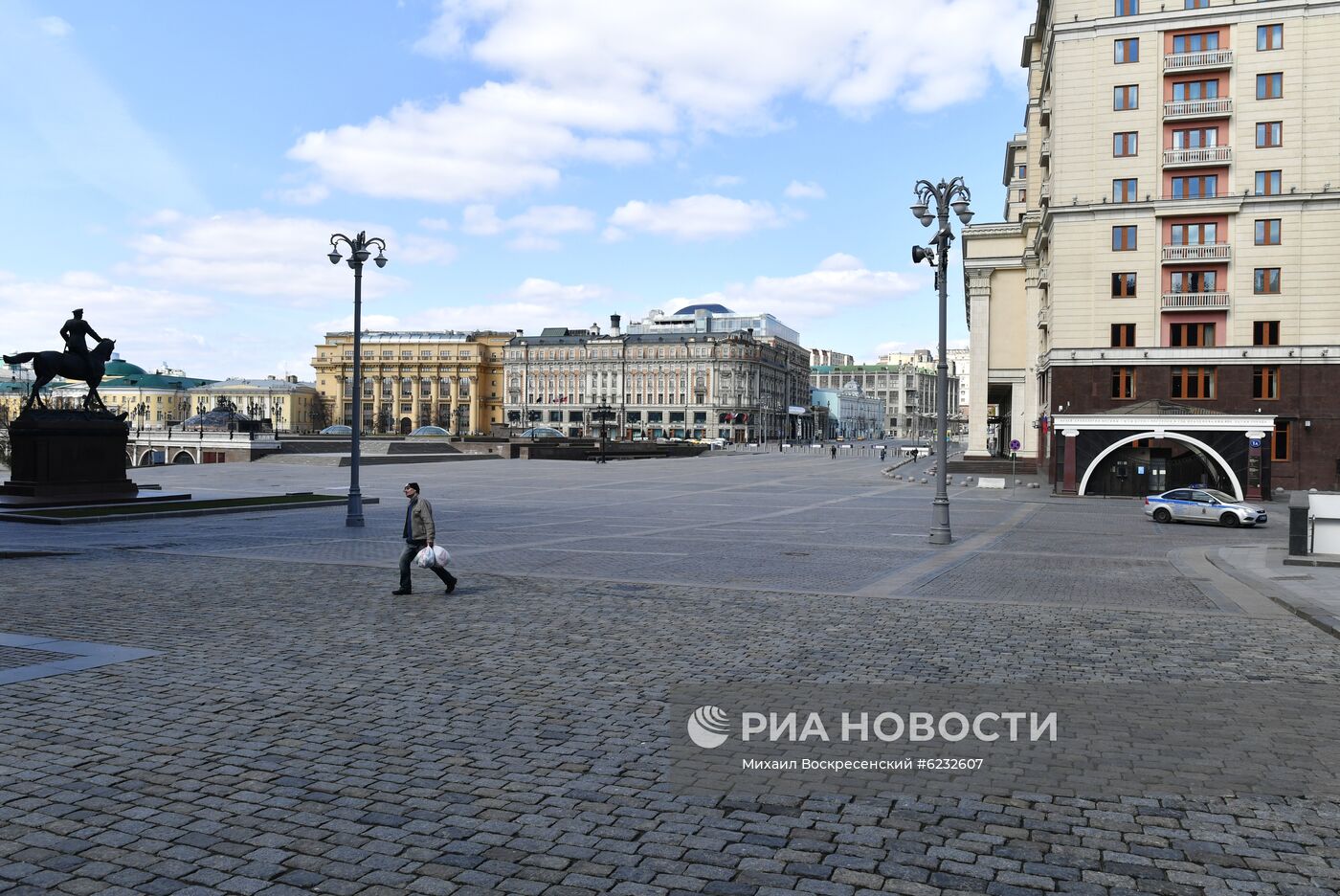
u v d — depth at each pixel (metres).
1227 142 52.88
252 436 87.38
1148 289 54.12
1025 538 26.59
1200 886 5.50
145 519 30.66
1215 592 16.55
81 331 34.50
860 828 6.26
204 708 8.95
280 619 13.45
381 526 28.86
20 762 7.46
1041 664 10.76
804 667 10.59
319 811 6.53
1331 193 51.16
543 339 192.25
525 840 6.07
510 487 50.84
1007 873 5.65
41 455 32.88
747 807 6.61
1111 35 54.62
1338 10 51.19
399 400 199.62
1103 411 54.78
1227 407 52.72
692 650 11.49
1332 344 51.25
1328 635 12.65
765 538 25.66
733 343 177.75
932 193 26.03
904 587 16.94
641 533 26.72
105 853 5.88
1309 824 6.35
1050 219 57.12
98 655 11.13
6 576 17.75
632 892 5.40
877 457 112.38
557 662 10.84
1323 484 51.47
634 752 7.72
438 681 10.00
